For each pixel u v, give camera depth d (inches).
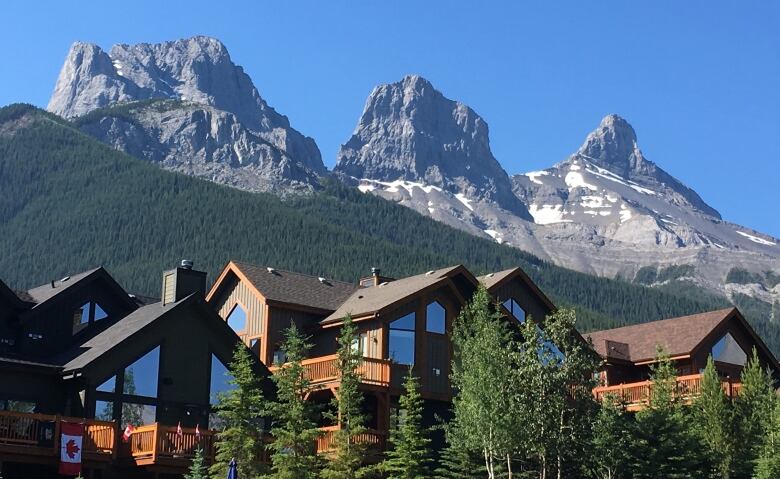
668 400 1873.8
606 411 1699.1
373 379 1833.2
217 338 1784.0
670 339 2420.0
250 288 2087.8
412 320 1962.4
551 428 1631.4
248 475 1523.1
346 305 2070.6
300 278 2194.9
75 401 1651.1
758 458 1795.0
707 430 1877.5
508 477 1665.8
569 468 1690.5
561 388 1642.5
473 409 1617.9
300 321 2063.2
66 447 1537.9
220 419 1756.9
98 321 1865.2
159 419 1694.1
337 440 1632.6
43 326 1793.8
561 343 1681.8
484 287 1797.5
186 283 1798.7
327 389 1803.6
